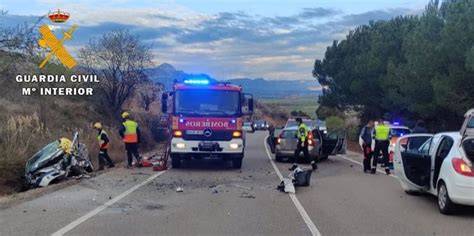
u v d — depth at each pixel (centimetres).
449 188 1003
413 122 3167
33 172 1527
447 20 2372
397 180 1614
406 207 1123
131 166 1966
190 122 1853
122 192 1317
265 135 5888
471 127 1041
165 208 1094
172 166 1947
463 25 2180
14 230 868
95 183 1485
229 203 1163
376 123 1852
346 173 1831
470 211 1065
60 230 870
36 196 1246
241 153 1869
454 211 1021
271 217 1002
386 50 3297
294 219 983
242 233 859
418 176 1205
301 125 2094
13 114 2262
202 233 857
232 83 1892
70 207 1096
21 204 1131
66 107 2822
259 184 1503
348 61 3938
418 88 2477
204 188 1409
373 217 1009
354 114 4647
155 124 3531
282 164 2172
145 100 3903
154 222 945
